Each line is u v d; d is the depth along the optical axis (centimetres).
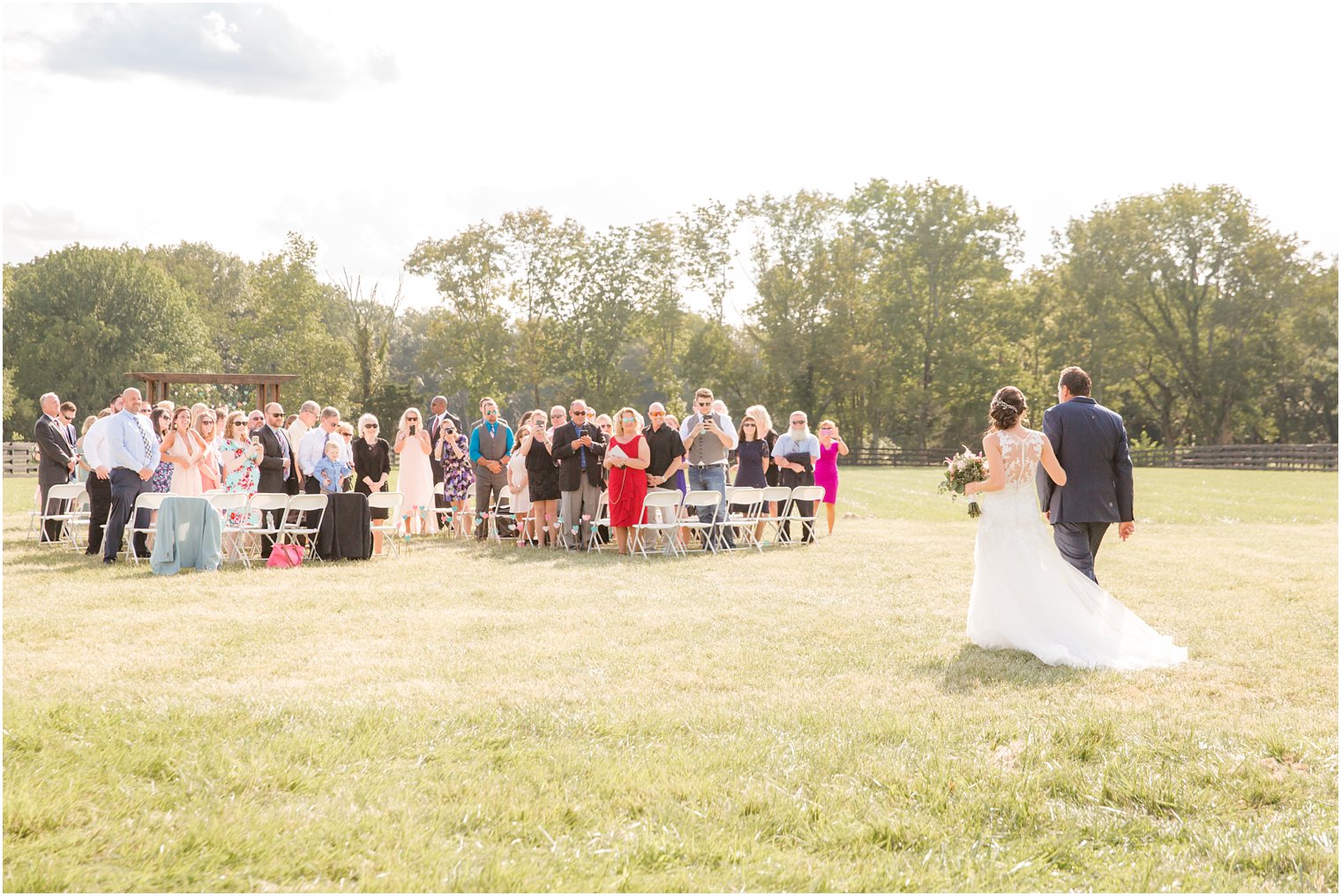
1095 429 695
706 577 1012
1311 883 340
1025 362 6119
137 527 1095
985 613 684
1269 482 3241
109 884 326
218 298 7519
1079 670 619
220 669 602
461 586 941
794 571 1055
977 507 698
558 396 5825
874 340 5534
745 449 1311
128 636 697
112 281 5653
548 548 1275
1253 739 473
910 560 1159
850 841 375
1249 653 666
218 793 402
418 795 403
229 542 1162
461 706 525
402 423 1423
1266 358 5353
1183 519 1834
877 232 5597
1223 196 5344
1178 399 5753
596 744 470
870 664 637
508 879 332
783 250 5362
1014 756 459
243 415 1217
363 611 804
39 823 365
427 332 5700
